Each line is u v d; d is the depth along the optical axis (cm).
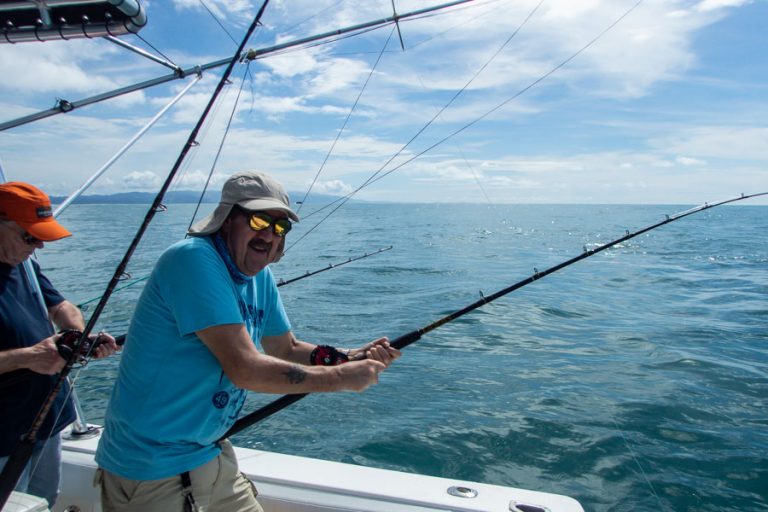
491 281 1068
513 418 376
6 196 159
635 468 310
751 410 388
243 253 140
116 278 150
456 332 635
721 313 740
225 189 141
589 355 534
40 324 173
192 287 128
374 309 782
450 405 402
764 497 283
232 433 159
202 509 140
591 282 1049
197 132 154
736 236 2255
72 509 185
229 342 128
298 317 728
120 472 136
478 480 300
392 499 170
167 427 133
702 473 306
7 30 160
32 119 202
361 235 2345
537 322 689
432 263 1370
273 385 131
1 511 126
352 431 359
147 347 133
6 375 160
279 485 178
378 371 145
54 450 180
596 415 381
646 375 468
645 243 1942
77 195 221
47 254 1336
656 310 769
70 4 151
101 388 431
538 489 292
